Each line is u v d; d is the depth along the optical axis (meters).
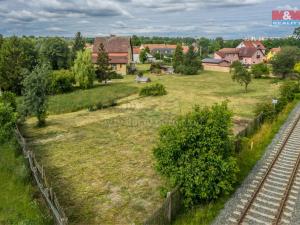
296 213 14.09
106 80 61.91
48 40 83.19
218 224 13.35
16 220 14.16
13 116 25.83
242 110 37.06
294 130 27.31
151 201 15.99
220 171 14.62
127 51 80.25
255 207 14.61
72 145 25.33
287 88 39.97
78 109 39.47
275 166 19.41
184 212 14.29
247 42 114.88
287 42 139.12
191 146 14.84
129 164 21.00
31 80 30.50
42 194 15.77
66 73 53.38
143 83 61.00
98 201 16.11
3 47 55.97
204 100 44.38
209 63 92.06
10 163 20.58
